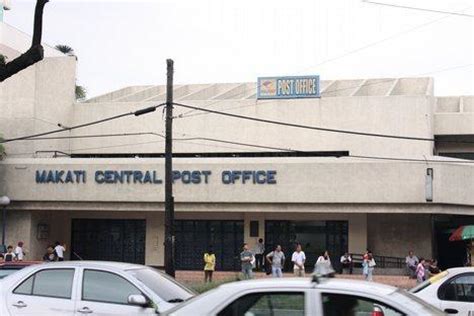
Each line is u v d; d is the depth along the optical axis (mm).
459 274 10469
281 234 33625
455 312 10172
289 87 35312
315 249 33250
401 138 31750
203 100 36531
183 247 34375
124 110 37000
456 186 30531
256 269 32812
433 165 30312
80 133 37281
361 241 32688
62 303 9484
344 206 31062
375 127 34250
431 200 29969
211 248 34000
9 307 9570
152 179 32406
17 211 33500
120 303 9344
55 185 33000
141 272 9938
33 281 9781
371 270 28797
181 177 32281
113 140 37000
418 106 33969
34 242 33688
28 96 36281
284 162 31609
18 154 36062
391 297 6246
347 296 6262
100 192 32719
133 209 32594
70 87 37406
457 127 36719
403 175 30453
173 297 9586
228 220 34125
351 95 35969
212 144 35844
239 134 35656
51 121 36844
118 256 35125
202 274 31500
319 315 6172
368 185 30734
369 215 33406
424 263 28438
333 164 31156
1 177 33375
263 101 35469
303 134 35000
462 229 30484
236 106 35812
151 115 36688
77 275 9703
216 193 31984
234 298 6469
